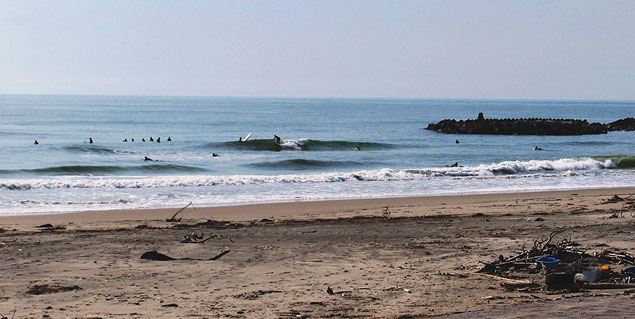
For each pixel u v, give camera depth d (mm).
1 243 15453
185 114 128875
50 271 12578
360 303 10234
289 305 10102
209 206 23609
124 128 79812
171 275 12320
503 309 9648
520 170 38562
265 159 46000
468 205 23984
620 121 98750
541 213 21500
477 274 12352
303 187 29750
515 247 15203
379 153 52344
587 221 19500
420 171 36312
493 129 82688
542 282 11625
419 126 98812
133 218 20594
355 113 157375
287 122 105375
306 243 15859
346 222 19656
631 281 11547
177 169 38844
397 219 20297
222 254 14250
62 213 21516
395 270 12820
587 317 8883
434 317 9258
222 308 9898
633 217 20234
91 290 11078
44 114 114312
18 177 33688
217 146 54312
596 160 42469
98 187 28625
